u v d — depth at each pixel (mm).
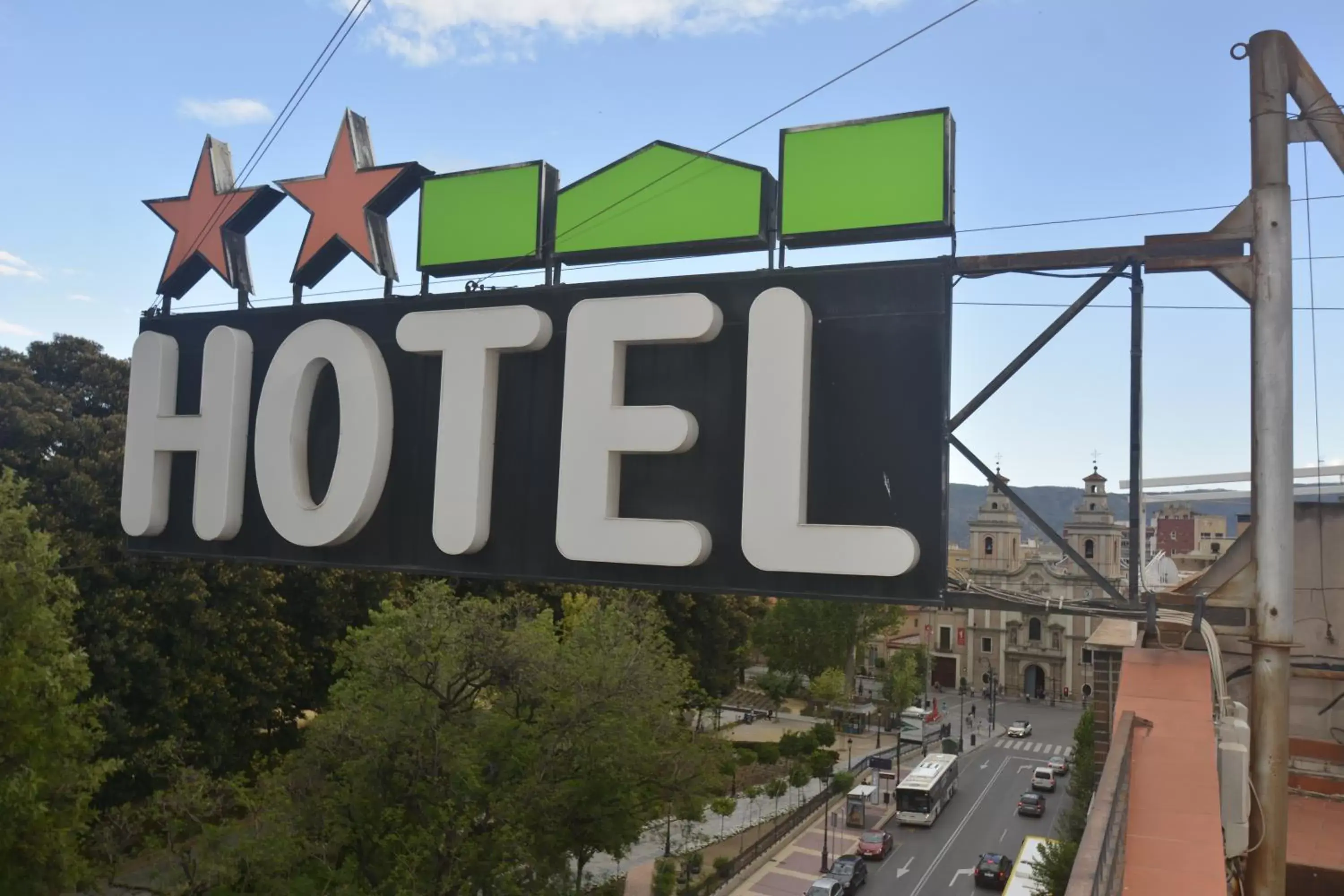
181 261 10383
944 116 7289
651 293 7977
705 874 32188
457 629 21312
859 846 37531
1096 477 76000
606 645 25203
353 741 19828
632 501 7887
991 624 79562
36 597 17719
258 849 17938
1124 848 4359
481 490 8203
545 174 8656
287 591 31109
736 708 64375
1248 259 6828
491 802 19062
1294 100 6977
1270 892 6539
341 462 8703
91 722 19359
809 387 7293
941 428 7070
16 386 26562
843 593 7109
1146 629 6793
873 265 7348
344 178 9508
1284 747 6641
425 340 8523
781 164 7703
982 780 52281
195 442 9492
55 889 17734
